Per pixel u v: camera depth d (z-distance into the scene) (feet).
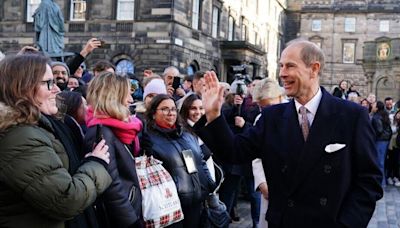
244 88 32.01
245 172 28.32
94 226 13.43
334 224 11.91
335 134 12.25
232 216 32.94
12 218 10.87
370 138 12.32
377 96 144.46
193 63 107.34
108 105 15.03
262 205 20.34
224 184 30.04
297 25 208.03
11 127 10.91
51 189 10.64
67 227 12.52
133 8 97.35
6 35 103.14
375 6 197.67
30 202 10.69
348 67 201.05
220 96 12.29
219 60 123.44
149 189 16.88
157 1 95.45
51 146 11.32
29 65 11.50
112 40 98.12
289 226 12.26
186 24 100.99
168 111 19.35
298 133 12.53
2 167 10.57
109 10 98.27
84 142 14.35
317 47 12.79
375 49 144.77
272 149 12.75
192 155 19.63
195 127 12.58
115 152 14.90
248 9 152.35
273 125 13.03
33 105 11.32
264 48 176.55
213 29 121.60
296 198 12.28
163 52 95.25
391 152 55.77
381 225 34.09
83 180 11.57
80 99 17.83
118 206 14.33
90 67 99.09
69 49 100.32
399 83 140.36
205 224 20.25
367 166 12.18
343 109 12.49
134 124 15.64
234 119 28.37
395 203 43.01
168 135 19.38
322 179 12.09
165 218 16.92
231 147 12.42
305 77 12.51
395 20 196.44
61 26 56.59
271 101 24.02
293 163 12.37
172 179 17.87
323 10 203.41
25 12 102.01
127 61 97.86
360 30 200.23
